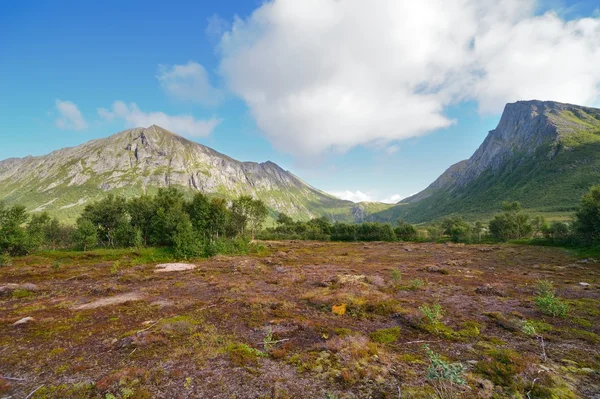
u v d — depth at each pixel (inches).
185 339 480.1
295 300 748.0
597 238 2006.6
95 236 2159.2
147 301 767.7
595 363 364.8
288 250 2416.3
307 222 5236.2
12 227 1843.0
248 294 812.0
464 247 2608.3
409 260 1742.1
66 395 315.3
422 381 317.7
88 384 336.8
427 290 839.1
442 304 685.3
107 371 371.9
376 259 1812.3
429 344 443.2
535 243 2583.7
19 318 625.0
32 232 2096.5
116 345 460.4
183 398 300.0
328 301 687.7
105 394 312.7
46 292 932.0
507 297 754.8
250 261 1558.8
